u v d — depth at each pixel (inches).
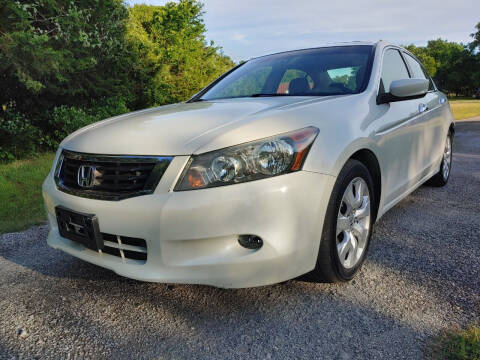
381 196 101.1
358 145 86.4
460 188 175.6
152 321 77.9
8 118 294.2
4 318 80.1
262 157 71.8
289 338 71.2
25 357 68.2
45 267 104.4
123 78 375.2
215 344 70.2
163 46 493.0
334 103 92.7
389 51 129.6
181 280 72.8
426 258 101.8
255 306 81.7
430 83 165.0
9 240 126.0
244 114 85.4
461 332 69.6
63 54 260.4
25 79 239.8
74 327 76.6
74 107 315.9
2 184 201.6
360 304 81.0
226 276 72.6
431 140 144.2
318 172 76.0
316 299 83.5
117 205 74.6
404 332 71.2
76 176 83.3
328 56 123.6
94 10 283.6
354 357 65.4
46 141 312.7
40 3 245.3
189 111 96.6
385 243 112.7
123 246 77.2
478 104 1184.8
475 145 324.8
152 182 73.4
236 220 70.2
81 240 81.7
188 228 70.8
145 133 81.7
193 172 71.6
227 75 139.0
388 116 104.3
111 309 82.6
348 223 88.0
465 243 110.7
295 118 80.3
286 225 72.3
